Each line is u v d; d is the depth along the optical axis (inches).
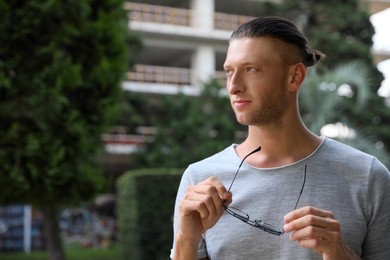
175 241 71.9
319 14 686.5
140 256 406.3
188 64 955.3
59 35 392.5
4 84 373.4
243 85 72.8
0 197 379.6
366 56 668.7
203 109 668.1
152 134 705.6
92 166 424.5
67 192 395.5
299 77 74.1
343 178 74.4
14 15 381.7
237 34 74.7
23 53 386.9
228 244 73.4
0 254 718.5
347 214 72.7
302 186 73.5
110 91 417.1
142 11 842.8
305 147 76.4
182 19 855.7
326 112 366.3
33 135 377.7
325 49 660.1
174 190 417.7
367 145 379.9
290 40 73.1
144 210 411.2
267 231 70.8
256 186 74.9
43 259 637.9
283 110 74.0
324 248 64.4
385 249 73.5
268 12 702.5
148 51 889.5
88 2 417.1
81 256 649.6
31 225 764.0
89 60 412.5
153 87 807.7
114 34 420.2
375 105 668.1
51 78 386.9
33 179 377.7
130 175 425.4
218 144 617.0
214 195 67.9
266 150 76.8
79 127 390.0
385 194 73.8
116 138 834.8
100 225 850.8
